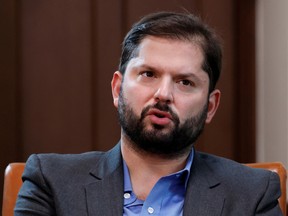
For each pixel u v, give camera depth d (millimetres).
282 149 5848
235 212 2729
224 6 6078
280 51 5824
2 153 5613
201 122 2650
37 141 5703
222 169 2934
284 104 5809
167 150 2594
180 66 2529
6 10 5566
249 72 6121
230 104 6137
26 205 2707
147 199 2658
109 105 5855
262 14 6047
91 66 5801
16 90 5629
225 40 6090
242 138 6172
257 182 2865
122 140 2734
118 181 2711
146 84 2533
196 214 2676
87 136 5816
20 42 5625
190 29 2615
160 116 2512
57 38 5711
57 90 5727
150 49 2551
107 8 5820
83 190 2695
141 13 5887
